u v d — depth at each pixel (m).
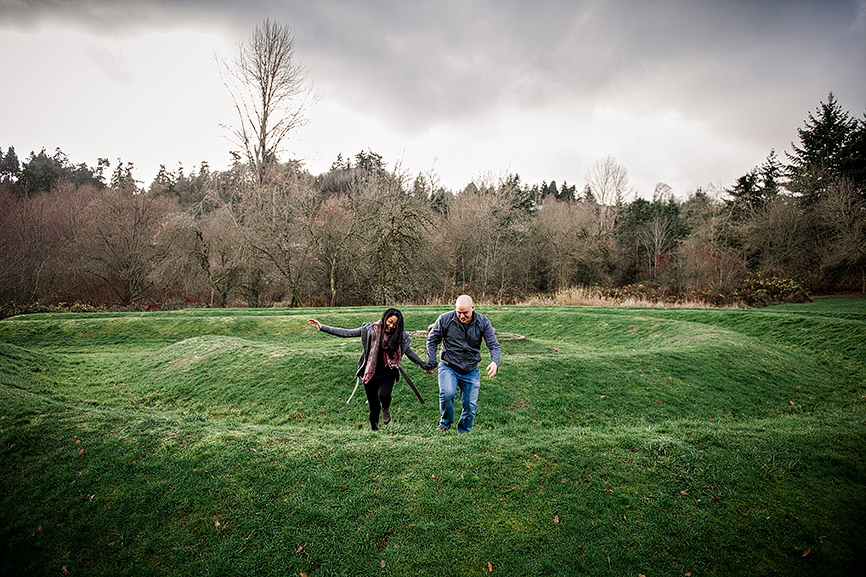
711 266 37.41
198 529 4.87
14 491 5.36
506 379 11.09
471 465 5.87
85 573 4.38
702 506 5.27
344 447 6.25
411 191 33.81
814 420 8.12
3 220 32.19
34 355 12.30
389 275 31.84
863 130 45.38
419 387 10.60
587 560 4.62
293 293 31.12
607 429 8.12
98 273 31.95
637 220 56.03
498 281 38.25
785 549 4.77
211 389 10.70
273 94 33.31
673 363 12.55
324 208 33.69
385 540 4.79
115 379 11.64
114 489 5.40
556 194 88.94
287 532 4.83
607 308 25.39
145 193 34.22
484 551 4.68
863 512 5.23
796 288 31.62
